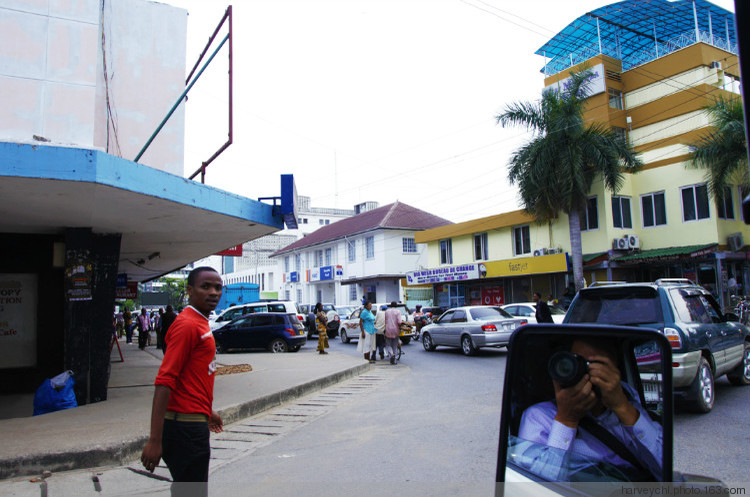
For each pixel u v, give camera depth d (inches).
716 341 298.8
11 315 399.9
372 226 1457.9
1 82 284.8
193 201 315.0
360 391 409.4
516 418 93.1
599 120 1072.2
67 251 355.9
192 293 137.3
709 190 798.5
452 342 652.1
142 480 203.9
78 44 302.5
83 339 345.7
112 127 422.6
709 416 269.9
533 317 641.6
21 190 265.0
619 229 898.1
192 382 129.5
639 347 87.5
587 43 1229.7
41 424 264.5
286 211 384.5
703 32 1163.3
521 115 826.2
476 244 1168.8
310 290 1801.2
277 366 527.8
